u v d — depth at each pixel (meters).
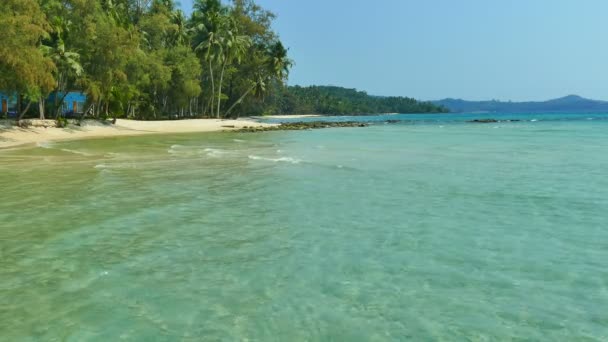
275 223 9.74
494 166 18.23
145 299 5.94
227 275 6.79
